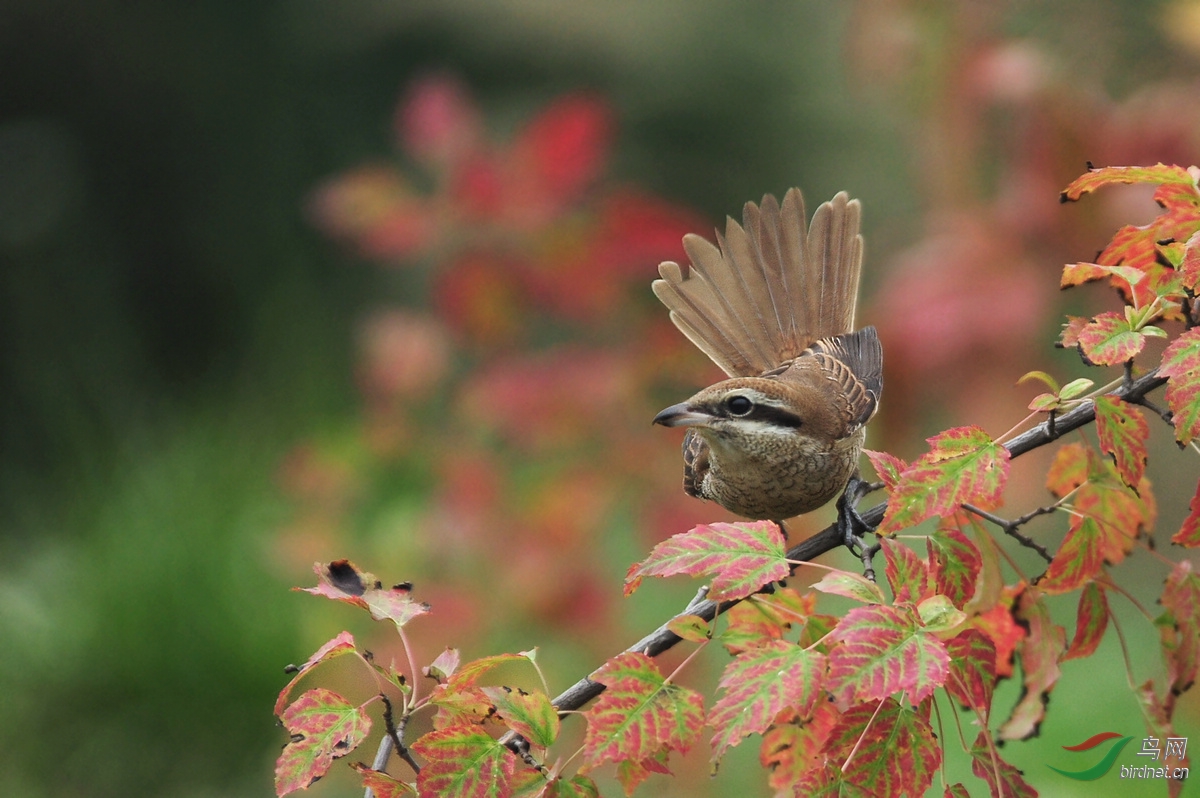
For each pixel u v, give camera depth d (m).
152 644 13.68
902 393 7.91
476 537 9.36
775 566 4.09
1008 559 4.70
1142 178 4.45
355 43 25.25
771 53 24.55
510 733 4.36
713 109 24.34
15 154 25.52
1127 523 4.71
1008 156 8.02
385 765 4.52
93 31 25.41
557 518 9.27
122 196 25.64
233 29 25.64
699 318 7.90
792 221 7.91
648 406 9.59
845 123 22.19
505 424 9.50
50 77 25.53
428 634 9.32
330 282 23.44
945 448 4.20
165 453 16.56
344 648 4.34
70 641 13.78
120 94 25.73
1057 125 7.59
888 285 8.11
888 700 3.96
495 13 25.11
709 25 24.88
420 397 10.35
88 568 14.38
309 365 20.22
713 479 7.10
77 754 13.32
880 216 19.78
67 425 18.92
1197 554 7.84
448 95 9.60
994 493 4.11
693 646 8.96
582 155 9.36
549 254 9.34
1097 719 11.96
